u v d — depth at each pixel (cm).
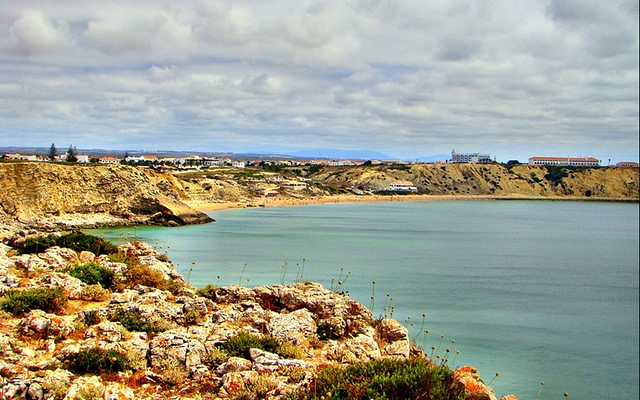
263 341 1758
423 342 3950
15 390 1310
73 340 1678
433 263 7869
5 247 3103
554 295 5994
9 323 1752
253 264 6981
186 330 1881
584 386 3334
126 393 1333
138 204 11950
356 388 1355
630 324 4812
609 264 8525
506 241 11381
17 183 10600
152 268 2828
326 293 2494
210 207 17212
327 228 12738
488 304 5328
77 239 3303
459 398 1414
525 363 3706
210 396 1390
